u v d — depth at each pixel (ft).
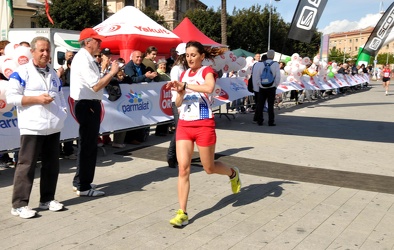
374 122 36.81
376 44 61.21
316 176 18.76
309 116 41.19
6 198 15.52
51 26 109.19
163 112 28.37
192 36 47.39
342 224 13.08
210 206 14.74
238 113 42.96
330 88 63.67
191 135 13.01
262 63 33.88
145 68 27.17
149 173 19.25
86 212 14.07
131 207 14.62
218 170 14.05
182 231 12.46
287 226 12.89
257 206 14.75
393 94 72.59
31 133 13.19
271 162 21.31
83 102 15.16
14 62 17.11
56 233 12.25
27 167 13.48
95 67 14.99
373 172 19.52
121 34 38.68
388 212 14.24
